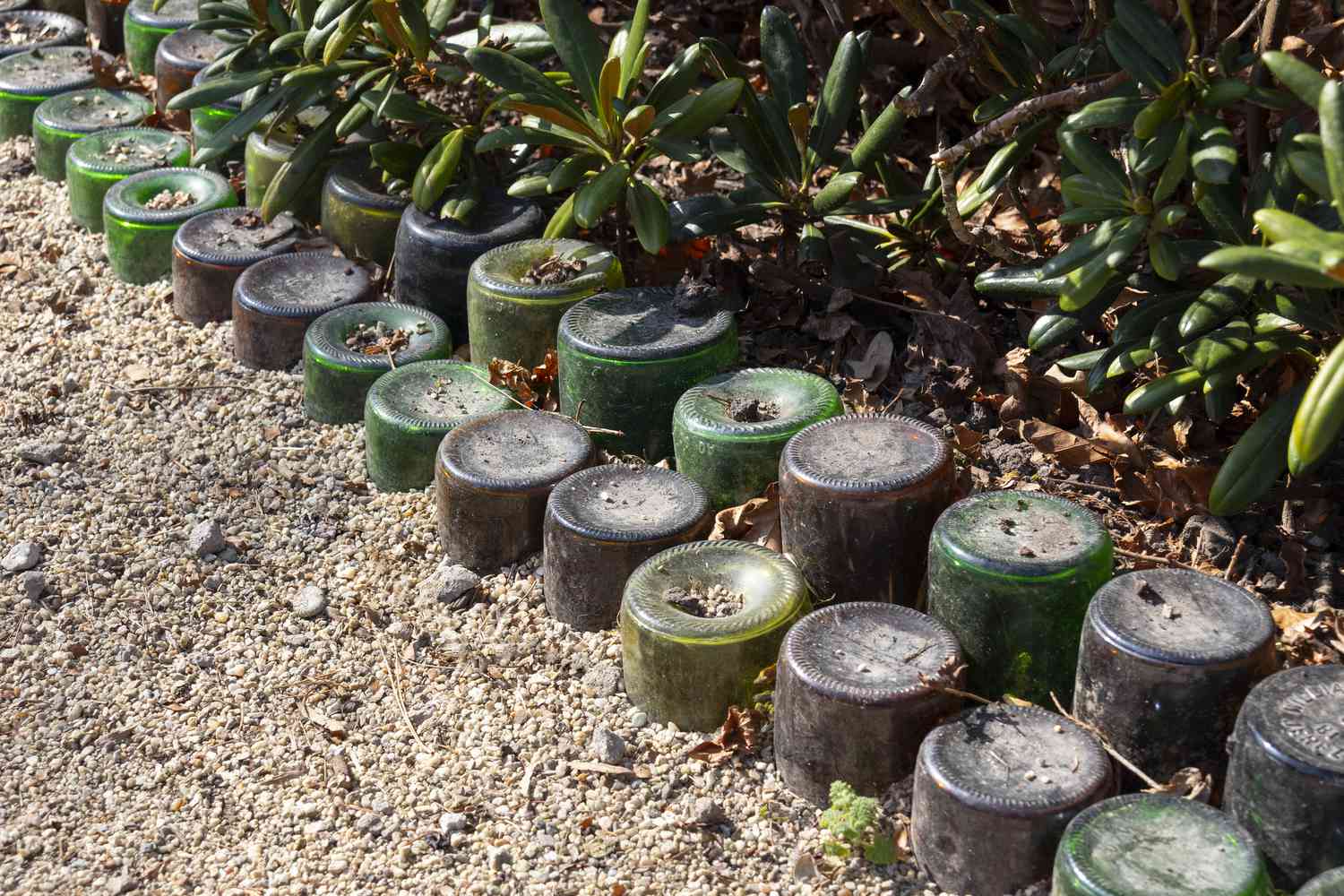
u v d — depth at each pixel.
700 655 1.10
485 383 1.32
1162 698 1.03
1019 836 1.01
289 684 1.18
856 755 1.06
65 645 1.20
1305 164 1.04
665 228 1.28
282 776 1.13
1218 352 1.11
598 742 1.12
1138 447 1.21
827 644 1.09
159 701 1.17
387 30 1.36
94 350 1.43
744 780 1.10
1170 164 1.11
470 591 1.22
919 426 1.17
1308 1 1.28
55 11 1.82
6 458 1.33
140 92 1.69
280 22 1.45
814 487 1.13
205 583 1.24
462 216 1.38
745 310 1.37
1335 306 1.16
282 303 1.39
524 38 1.42
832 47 1.52
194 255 1.44
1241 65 1.15
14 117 1.68
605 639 1.18
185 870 1.08
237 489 1.31
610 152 1.32
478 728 1.14
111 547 1.27
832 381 1.31
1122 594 1.06
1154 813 1.00
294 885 1.07
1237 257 0.97
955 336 1.30
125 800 1.12
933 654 1.08
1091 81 1.26
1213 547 1.17
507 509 1.21
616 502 1.19
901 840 1.06
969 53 1.26
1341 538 1.17
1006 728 1.05
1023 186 1.41
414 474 1.29
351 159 1.47
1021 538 1.09
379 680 1.18
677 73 1.30
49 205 1.61
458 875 1.07
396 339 1.35
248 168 1.52
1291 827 0.99
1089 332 1.29
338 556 1.26
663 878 1.06
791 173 1.34
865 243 1.33
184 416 1.37
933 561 1.10
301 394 1.38
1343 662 1.10
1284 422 1.10
